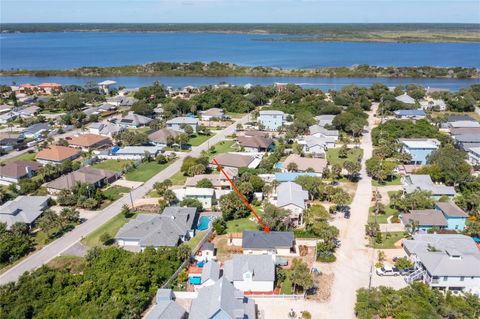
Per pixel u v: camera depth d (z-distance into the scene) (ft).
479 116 647.15
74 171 402.52
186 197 348.38
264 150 492.13
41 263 269.64
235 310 193.16
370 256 271.08
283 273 250.16
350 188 383.45
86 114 654.12
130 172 433.48
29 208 330.34
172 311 203.62
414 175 378.53
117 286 226.79
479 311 209.97
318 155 465.88
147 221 298.56
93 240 296.71
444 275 229.66
